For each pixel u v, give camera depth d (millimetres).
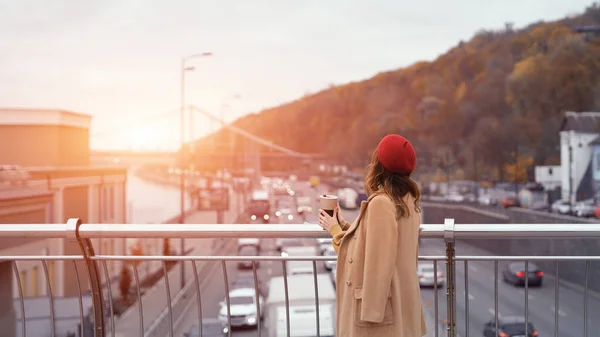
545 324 19125
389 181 2311
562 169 56781
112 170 43188
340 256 2383
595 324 18859
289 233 2635
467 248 35562
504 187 76812
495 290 2699
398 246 2285
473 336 12336
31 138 31938
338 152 170875
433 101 122688
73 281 23891
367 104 182250
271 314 9445
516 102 92312
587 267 2688
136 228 2730
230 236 2668
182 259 2746
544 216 45312
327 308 9008
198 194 92875
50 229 2764
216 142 167375
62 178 32969
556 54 91188
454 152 103812
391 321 2229
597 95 86188
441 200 65438
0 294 2984
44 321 7336
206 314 20281
